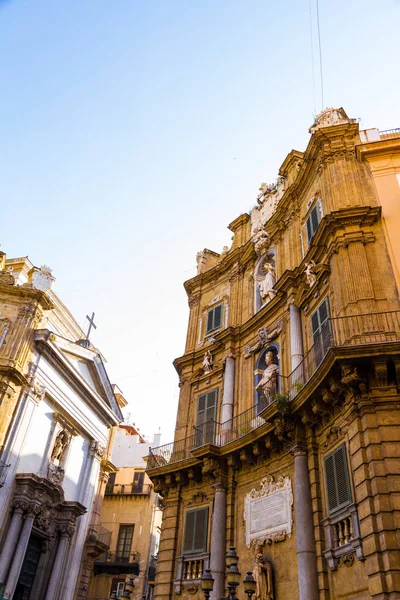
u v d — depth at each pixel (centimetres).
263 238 2498
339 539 1374
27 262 3538
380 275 1627
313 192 2191
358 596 1235
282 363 1998
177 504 2111
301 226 2259
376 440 1298
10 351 2877
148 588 3541
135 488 4172
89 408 3541
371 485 1256
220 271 2831
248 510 1812
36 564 2798
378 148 1934
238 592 1703
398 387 1339
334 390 1445
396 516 1171
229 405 2183
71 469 3253
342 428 1453
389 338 1458
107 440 3869
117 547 3769
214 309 2717
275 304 2158
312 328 1870
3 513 2544
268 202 2689
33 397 2906
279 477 1720
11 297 3105
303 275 2014
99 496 3644
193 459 2033
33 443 2877
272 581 1577
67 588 2962
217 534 1831
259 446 1806
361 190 1889
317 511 1487
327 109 2323
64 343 3384
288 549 1567
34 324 3088
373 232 1730
